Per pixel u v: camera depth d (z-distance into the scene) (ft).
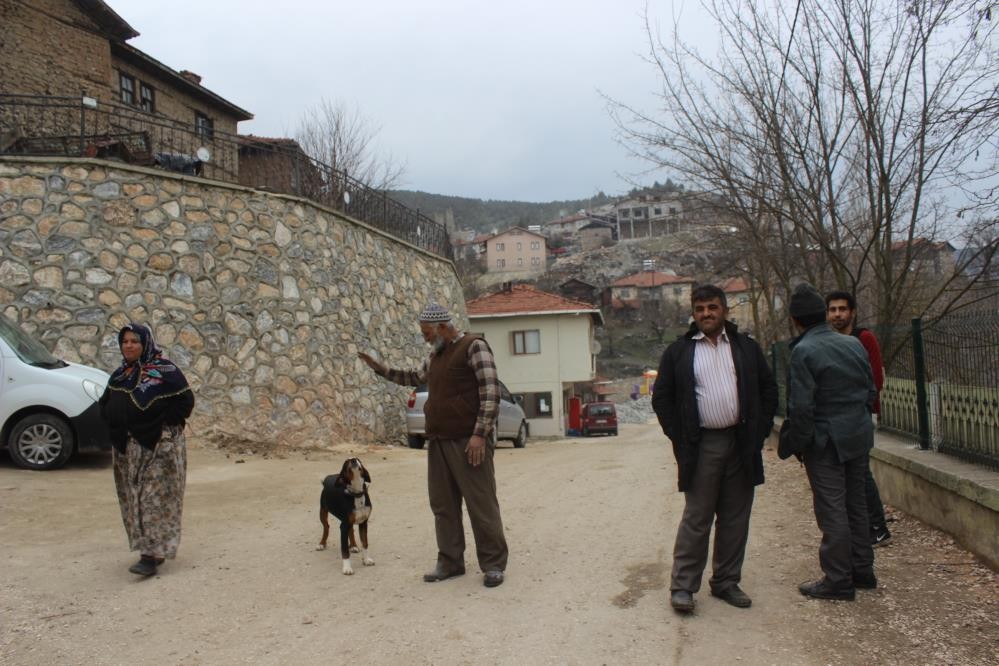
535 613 15.42
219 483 31.01
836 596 15.51
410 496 29.19
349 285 51.93
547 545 20.88
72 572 18.24
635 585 17.11
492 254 381.81
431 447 17.95
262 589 17.21
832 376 15.49
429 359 18.61
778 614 14.96
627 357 250.37
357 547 20.57
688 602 14.97
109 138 47.24
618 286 293.02
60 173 38.83
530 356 110.11
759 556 19.07
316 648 13.82
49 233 38.14
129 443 18.04
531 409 110.01
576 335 110.01
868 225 36.40
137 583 17.54
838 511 15.47
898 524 20.97
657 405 15.67
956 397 20.17
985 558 16.88
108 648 13.84
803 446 15.61
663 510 25.57
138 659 13.37
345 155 98.68
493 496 17.48
